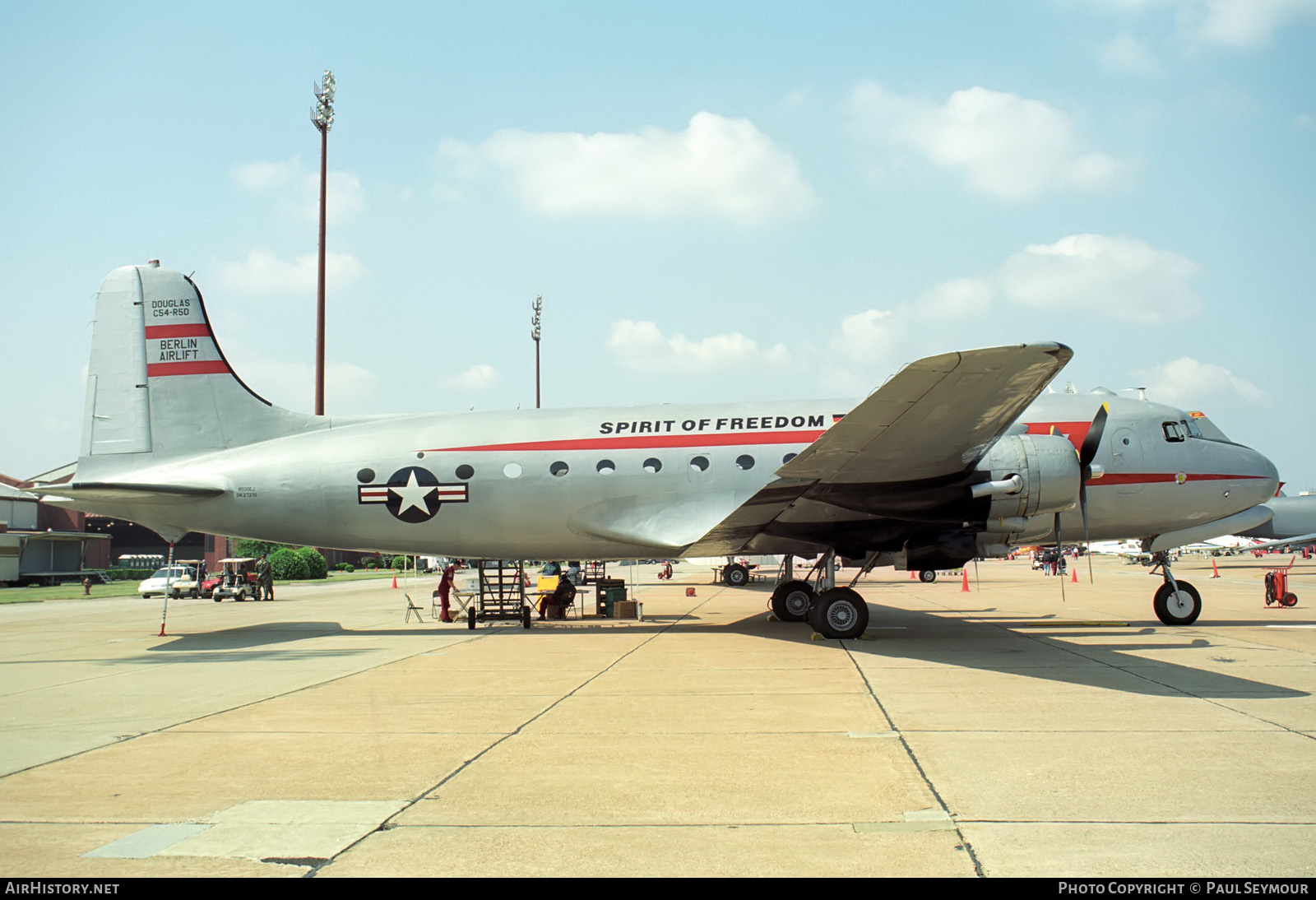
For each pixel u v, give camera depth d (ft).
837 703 30.12
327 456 57.88
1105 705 28.96
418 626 65.10
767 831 17.11
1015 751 22.98
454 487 56.29
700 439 55.52
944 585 122.42
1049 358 36.45
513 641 52.39
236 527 59.06
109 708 31.40
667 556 59.16
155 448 60.44
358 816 18.43
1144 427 54.65
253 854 16.21
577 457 55.72
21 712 30.86
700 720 27.84
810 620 50.85
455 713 29.58
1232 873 14.52
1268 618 60.54
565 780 21.08
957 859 15.35
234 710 30.73
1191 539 55.83
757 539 52.65
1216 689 31.86
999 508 49.98
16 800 19.84
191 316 61.67
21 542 176.86
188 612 88.94
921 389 39.06
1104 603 79.82
